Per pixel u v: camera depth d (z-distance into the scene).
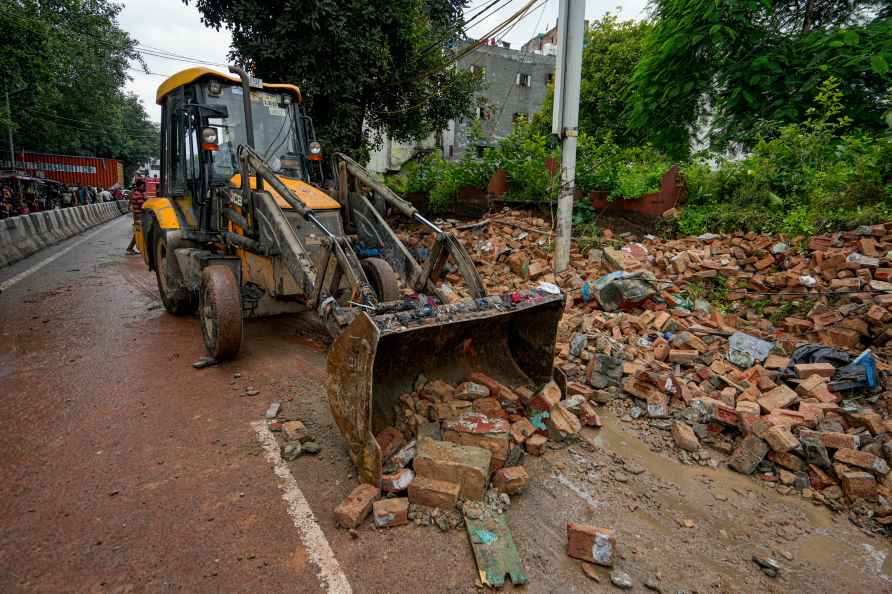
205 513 2.57
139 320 6.08
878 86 7.61
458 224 8.95
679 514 2.74
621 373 4.16
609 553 2.29
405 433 3.10
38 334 5.46
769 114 8.17
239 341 4.44
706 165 8.07
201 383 4.17
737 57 8.62
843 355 3.97
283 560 2.28
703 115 9.61
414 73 11.34
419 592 2.12
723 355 4.36
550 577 2.23
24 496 2.69
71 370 4.43
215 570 2.21
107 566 2.22
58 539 2.38
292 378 4.29
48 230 13.02
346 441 2.85
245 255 5.05
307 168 5.84
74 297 7.22
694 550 2.47
